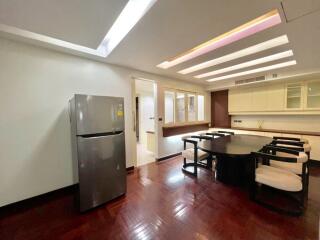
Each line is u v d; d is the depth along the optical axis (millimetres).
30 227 1768
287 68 3383
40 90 2281
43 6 1435
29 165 2207
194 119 5137
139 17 1610
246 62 3059
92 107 2094
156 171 3369
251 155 2188
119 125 2377
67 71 2521
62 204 2219
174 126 4359
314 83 3777
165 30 1839
